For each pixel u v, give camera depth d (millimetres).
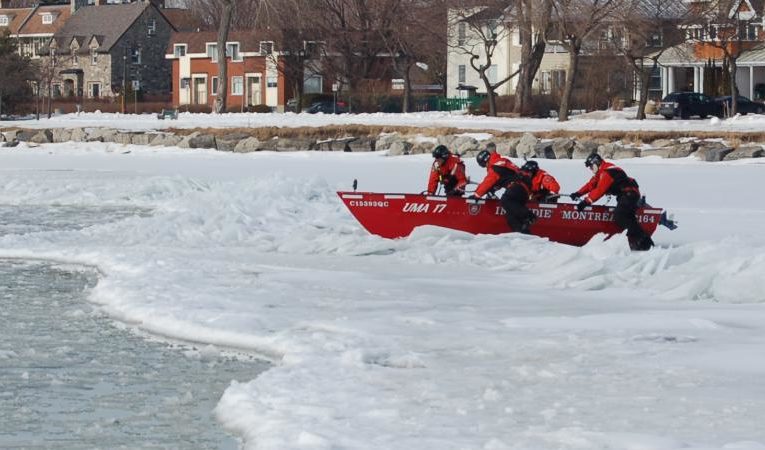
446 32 82000
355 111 87312
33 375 13469
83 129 61906
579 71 83750
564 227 22516
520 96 74562
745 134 50594
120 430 11375
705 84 88125
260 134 58094
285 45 90562
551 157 50219
